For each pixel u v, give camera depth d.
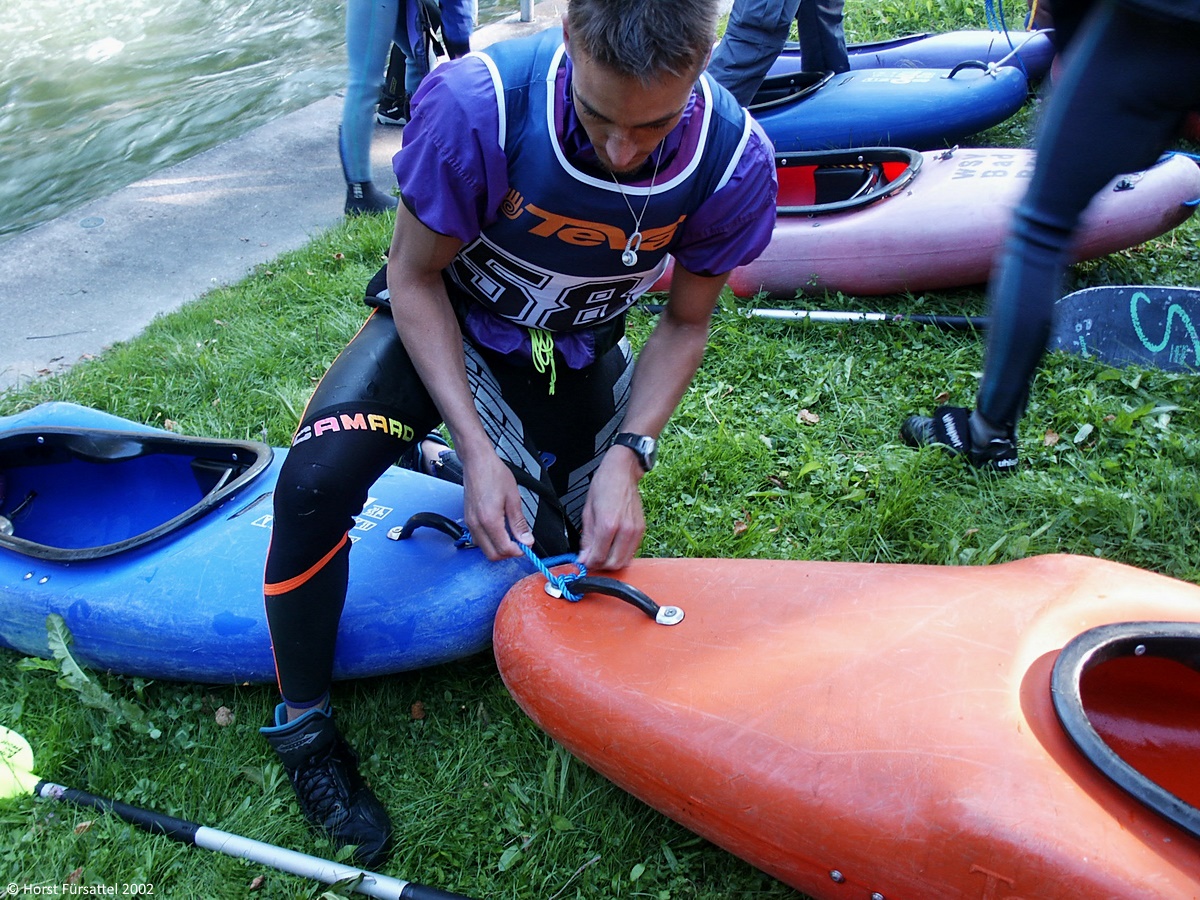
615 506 1.61
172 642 1.84
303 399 2.91
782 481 2.44
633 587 1.58
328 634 1.64
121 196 4.68
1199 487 2.18
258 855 1.60
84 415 2.43
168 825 1.67
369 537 1.97
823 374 2.81
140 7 8.82
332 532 1.57
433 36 4.48
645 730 1.40
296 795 1.70
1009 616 1.41
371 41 3.87
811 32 4.05
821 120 3.91
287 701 1.68
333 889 1.55
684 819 1.42
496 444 1.76
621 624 1.56
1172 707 1.43
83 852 1.65
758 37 3.62
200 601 1.86
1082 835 1.09
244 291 3.65
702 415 2.69
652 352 1.73
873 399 2.71
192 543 1.99
